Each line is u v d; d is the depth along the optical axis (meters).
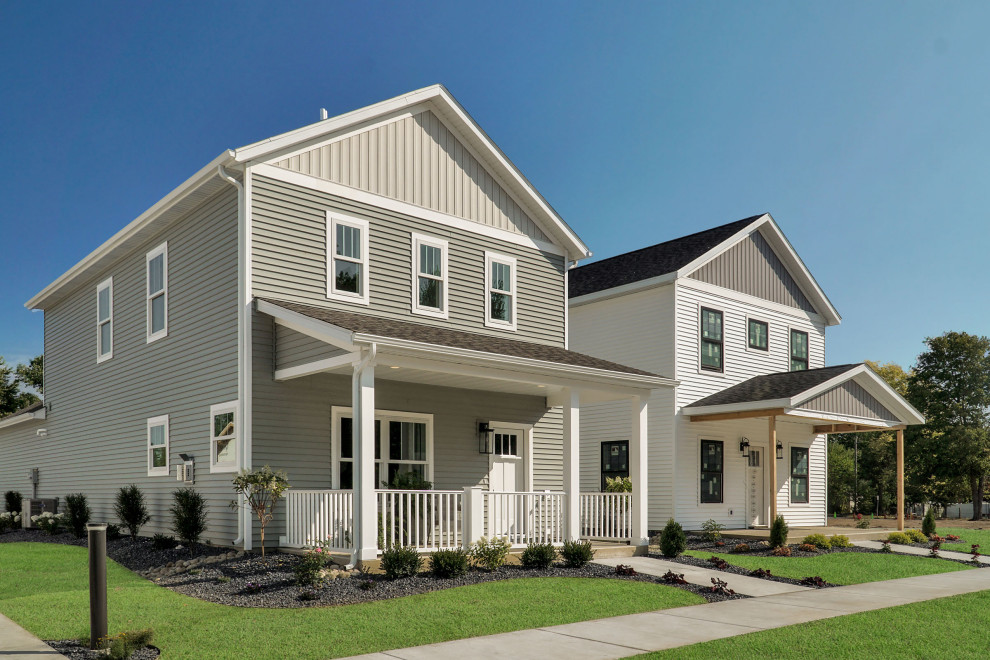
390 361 11.95
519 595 10.54
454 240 16.77
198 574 11.38
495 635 8.52
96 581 7.70
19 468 24.61
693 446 21.19
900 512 22.78
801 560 16.06
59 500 21.25
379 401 15.05
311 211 14.47
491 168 17.73
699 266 21.77
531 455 17.55
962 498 43.00
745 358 23.09
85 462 19.86
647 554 15.42
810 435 25.52
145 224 16.47
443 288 16.38
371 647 7.84
